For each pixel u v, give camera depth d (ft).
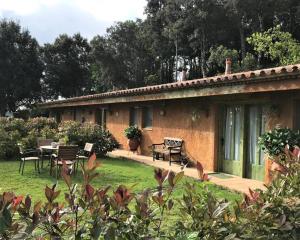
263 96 30.37
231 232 8.54
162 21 131.13
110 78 141.38
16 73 112.98
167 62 141.28
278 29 65.72
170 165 39.81
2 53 112.98
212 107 36.52
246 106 32.99
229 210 9.21
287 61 60.23
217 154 36.17
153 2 135.33
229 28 108.68
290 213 9.60
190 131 40.09
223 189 27.89
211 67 120.26
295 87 23.85
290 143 25.18
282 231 9.12
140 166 39.47
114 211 7.98
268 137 26.13
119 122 58.54
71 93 133.39
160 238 8.10
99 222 7.49
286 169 11.39
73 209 7.87
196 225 8.63
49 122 53.83
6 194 7.50
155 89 40.27
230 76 28.55
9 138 45.85
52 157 33.55
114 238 7.34
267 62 97.91
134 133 51.11
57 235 7.67
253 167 31.99
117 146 54.85
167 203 8.84
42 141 39.34
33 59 119.34
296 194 10.46
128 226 7.86
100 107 65.67
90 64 139.13
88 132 48.21
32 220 7.43
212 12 106.32
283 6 98.12
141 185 28.43
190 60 136.67
